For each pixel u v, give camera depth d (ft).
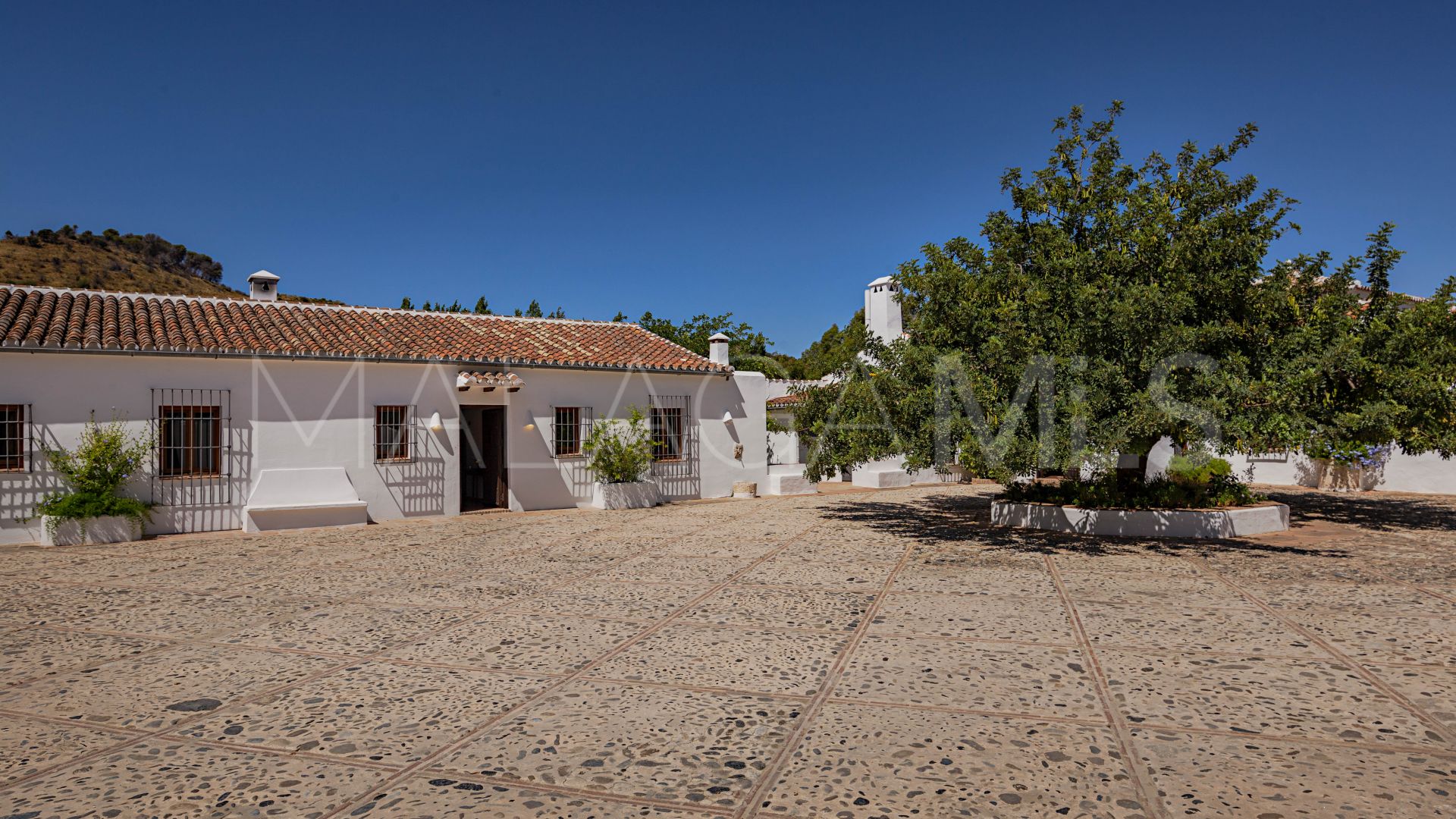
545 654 18.74
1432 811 10.81
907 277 39.19
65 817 10.94
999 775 12.10
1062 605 23.17
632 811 11.12
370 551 35.70
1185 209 37.29
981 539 37.11
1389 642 18.97
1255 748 12.97
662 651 18.92
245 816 10.99
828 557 32.53
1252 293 35.76
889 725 14.16
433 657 18.56
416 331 53.31
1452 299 37.32
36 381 38.83
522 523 45.65
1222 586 25.73
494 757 12.95
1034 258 38.81
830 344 120.67
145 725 14.46
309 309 53.11
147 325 44.27
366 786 11.93
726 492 61.00
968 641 19.48
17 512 38.27
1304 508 48.06
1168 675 16.70
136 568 31.37
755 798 11.48
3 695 16.16
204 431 43.11
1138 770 12.21
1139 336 32.68
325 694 16.07
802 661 17.99
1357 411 37.37
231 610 23.62
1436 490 56.49
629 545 36.50
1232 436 33.86
